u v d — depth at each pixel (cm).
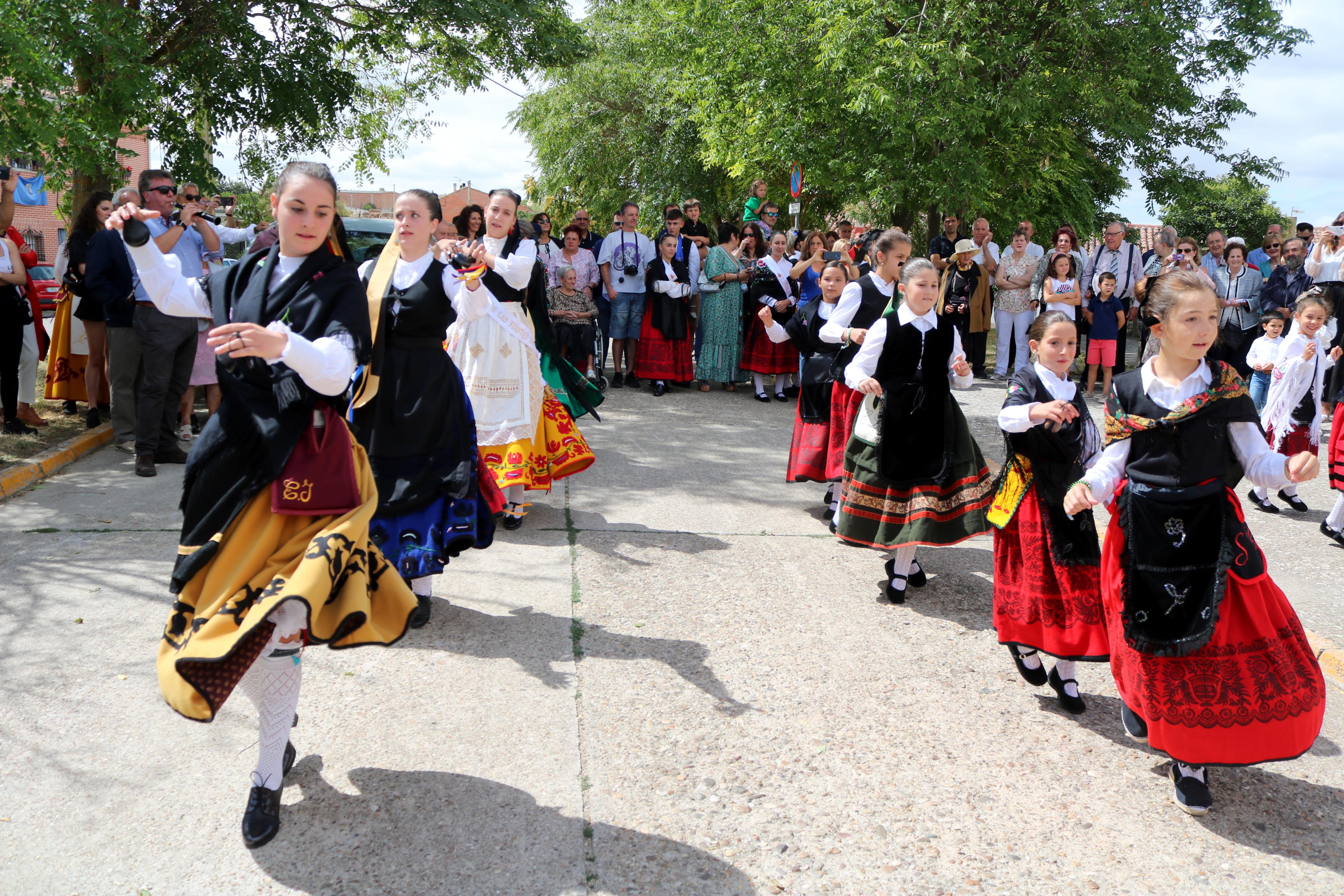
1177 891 266
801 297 977
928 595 481
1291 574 532
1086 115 1670
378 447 393
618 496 625
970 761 329
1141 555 298
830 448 534
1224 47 1747
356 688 359
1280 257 1170
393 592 276
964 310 1129
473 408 517
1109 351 1101
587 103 2731
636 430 827
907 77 1435
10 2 765
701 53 1728
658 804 296
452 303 396
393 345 396
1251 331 1066
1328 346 821
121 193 629
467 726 335
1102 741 347
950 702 371
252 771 305
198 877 256
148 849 267
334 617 254
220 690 240
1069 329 352
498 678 371
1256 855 284
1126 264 1134
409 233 389
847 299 515
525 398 521
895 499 454
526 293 524
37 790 291
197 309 282
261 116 1218
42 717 332
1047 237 1867
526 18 1378
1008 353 1195
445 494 402
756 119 1612
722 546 539
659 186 2667
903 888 262
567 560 502
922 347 440
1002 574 369
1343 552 575
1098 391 1153
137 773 302
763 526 578
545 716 344
